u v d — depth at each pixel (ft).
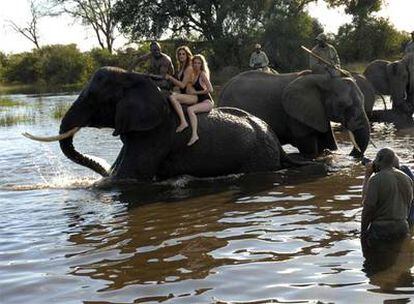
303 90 44.73
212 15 168.55
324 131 44.52
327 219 26.61
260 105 47.88
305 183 34.50
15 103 130.21
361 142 43.45
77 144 56.44
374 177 23.56
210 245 23.66
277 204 29.76
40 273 21.33
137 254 22.93
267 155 38.55
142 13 170.09
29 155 50.55
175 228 26.17
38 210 30.01
